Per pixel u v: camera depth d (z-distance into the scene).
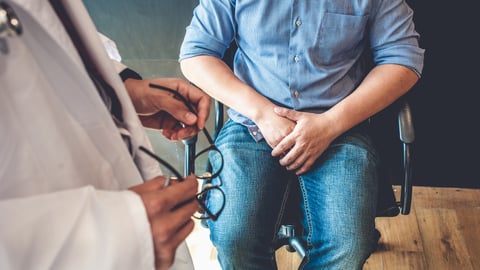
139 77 0.82
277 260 1.60
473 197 1.78
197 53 1.20
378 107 1.12
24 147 0.47
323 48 1.12
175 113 0.78
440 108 1.64
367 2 1.07
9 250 0.40
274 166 1.15
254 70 1.20
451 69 1.54
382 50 1.17
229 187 1.11
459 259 1.54
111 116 0.61
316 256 1.12
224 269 1.13
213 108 1.72
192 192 0.55
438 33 1.48
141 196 0.50
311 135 1.09
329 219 1.09
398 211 1.16
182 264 0.81
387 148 1.73
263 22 1.11
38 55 0.49
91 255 0.45
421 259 1.56
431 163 1.79
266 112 1.12
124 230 0.46
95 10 1.55
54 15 0.49
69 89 0.53
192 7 1.50
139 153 0.68
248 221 1.08
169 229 0.50
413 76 1.15
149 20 1.55
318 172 1.13
